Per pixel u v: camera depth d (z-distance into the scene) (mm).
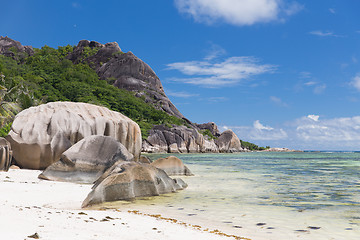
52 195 9578
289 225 6668
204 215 7641
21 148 16688
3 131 38219
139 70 166375
